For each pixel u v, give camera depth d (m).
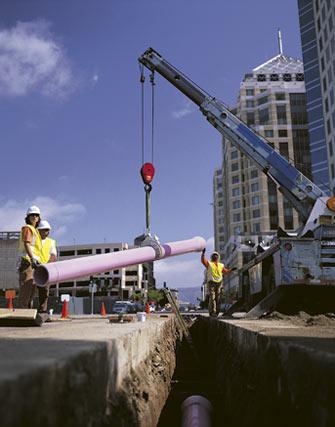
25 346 3.06
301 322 7.80
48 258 8.33
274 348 3.93
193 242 10.27
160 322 9.04
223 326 8.80
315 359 2.75
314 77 69.00
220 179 148.12
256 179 94.69
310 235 11.33
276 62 105.00
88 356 2.79
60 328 5.76
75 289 115.06
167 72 16.25
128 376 4.34
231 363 6.80
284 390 3.45
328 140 61.62
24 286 7.91
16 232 79.88
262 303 10.42
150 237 8.83
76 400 2.46
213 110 15.84
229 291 72.00
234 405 5.60
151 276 148.50
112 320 8.27
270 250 11.17
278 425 3.45
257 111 97.50
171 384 8.15
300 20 72.06
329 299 10.48
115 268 7.66
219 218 146.38
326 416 2.46
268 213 92.06
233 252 88.94
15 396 1.73
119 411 3.40
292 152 93.12
